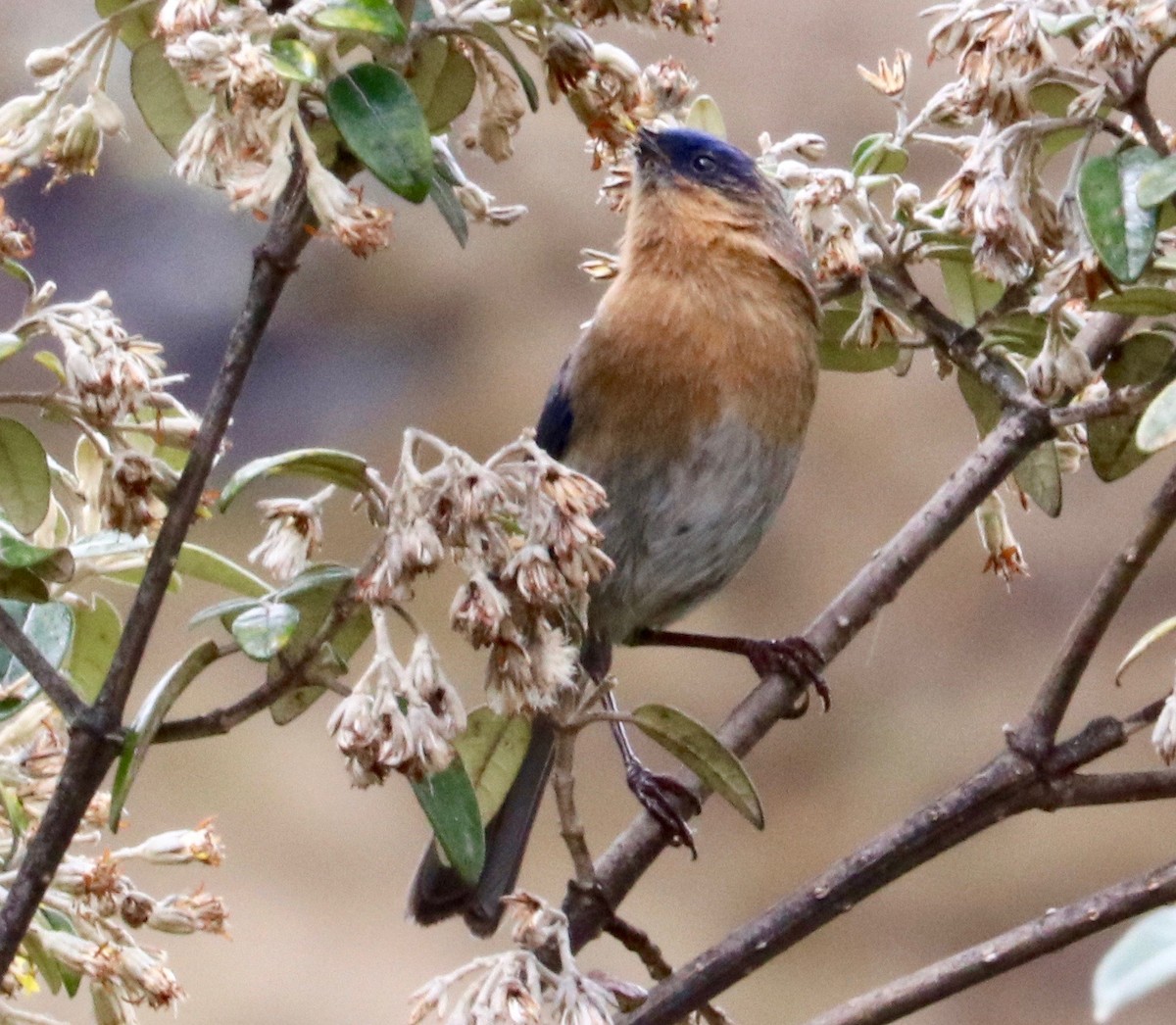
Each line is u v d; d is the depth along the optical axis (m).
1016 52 4.93
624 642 8.78
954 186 5.23
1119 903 4.77
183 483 4.02
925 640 17.36
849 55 17.05
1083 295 5.00
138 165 17.17
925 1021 15.20
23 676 4.82
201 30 3.91
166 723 4.23
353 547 16.67
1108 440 5.93
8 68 15.02
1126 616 16.89
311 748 17.05
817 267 6.39
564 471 4.23
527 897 4.68
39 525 4.69
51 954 4.42
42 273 17.12
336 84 4.12
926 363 17.69
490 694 4.29
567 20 4.41
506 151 4.70
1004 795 5.10
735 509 8.15
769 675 6.72
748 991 15.41
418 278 17.88
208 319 17.50
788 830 16.56
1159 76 15.21
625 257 8.21
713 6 4.48
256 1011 14.26
